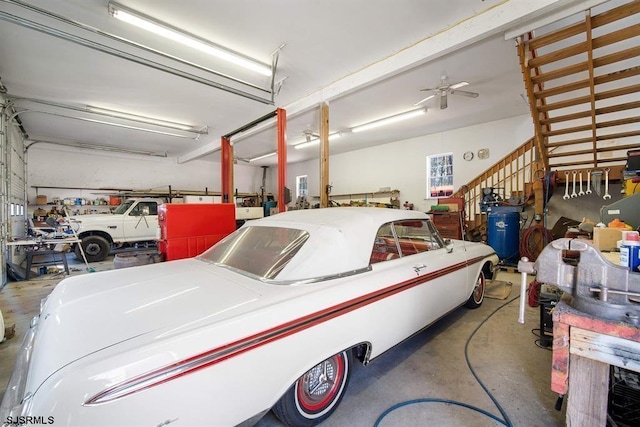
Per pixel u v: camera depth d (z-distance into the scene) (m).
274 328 1.34
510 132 7.32
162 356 1.04
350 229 2.05
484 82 5.22
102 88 5.39
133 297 1.50
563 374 1.18
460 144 8.23
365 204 10.08
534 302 3.69
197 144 9.95
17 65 4.52
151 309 1.35
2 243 5.08
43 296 4.35
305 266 1.75
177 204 3.91
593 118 4.38
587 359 1.14
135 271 2.04
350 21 3.55
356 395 2.00
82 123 7.45
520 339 2.82
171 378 1.04
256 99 5.15
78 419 0.88
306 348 1.47
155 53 3.82
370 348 1.91
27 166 9.30
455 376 2.22
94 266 6.63
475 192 7.85
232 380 1.19
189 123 7.61
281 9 3.33
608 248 2.32
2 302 4.09
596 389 1.12
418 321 2.35
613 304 1.09
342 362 1.85
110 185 10.96
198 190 13.04
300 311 1.46
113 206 10.73
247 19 3.50
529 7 3.09
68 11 3.35
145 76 4.92
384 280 1.99
